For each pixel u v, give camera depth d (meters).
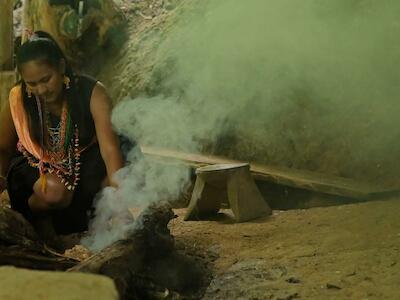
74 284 2.05
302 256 4.30
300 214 5.83
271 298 3.54
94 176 4.49
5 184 4.39
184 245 4.91
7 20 9.75
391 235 4.59
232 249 4.72
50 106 4.30
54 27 10.80
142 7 11.37
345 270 3.87
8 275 2.13
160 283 3.84
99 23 10.88
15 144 4.60
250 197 6.01
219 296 3.75
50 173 4.48
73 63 11.05
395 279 3.61
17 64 3.99
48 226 4.64
